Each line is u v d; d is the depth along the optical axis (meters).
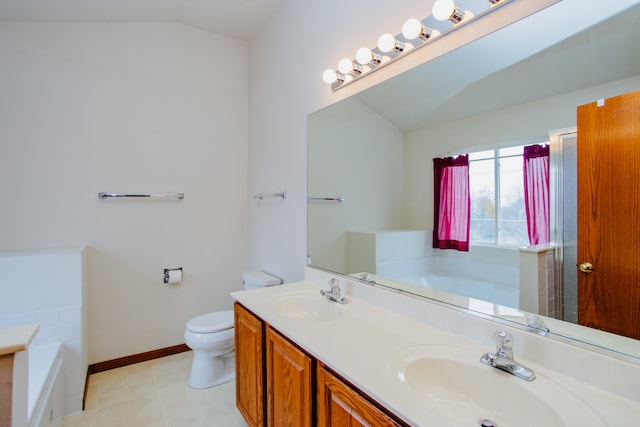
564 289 0.95
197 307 2.87
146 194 2.63
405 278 1.47
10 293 1.86
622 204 0.83
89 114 2.41
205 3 2.43
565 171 0.95
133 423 1.85
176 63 2.75
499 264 1.12
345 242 1.84
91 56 2.42
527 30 1.04
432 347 1.11
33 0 1.95
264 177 2.75
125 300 2.56
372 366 0.99
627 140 0.83
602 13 0.88
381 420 0.85
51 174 2.29
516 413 0.87
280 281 2.48
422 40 1.36
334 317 1.54
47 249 2.21
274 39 2.59
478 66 1.18
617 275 0.84
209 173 2.91
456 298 1.25
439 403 0.96
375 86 1.62
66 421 1.86
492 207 1.15
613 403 0.79
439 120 1.33
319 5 2.03
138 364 2.57
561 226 0.96
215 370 2.28
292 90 2.34
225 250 3.00
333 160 1.93
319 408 1.11
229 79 3.00
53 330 1.93
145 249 2.63
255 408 1.60
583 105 0.91
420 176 1.42
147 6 2.34
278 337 1.37
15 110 2.18
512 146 1.08
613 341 0.85
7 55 2.17
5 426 0.94
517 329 1.03
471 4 1.18
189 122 2.81
